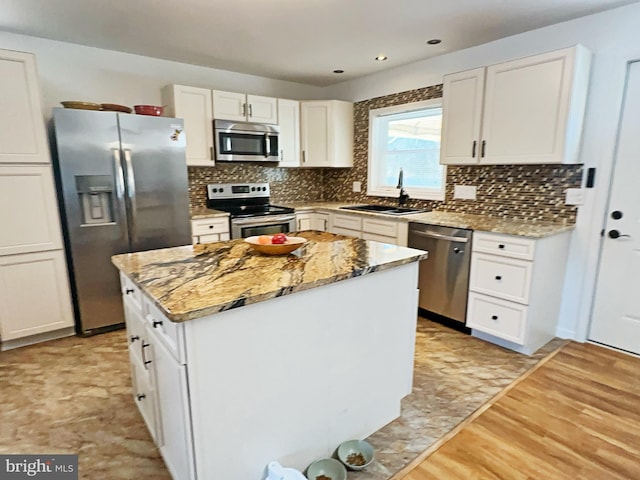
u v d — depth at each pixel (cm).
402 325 191
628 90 247
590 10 246
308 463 161
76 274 288
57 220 280
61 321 291
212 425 127
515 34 292
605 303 273
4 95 249
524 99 265
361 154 448
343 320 161
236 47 323
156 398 156
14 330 273
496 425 192
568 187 278
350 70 400
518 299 258
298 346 146
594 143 262
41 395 219
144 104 359
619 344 270
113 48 328
